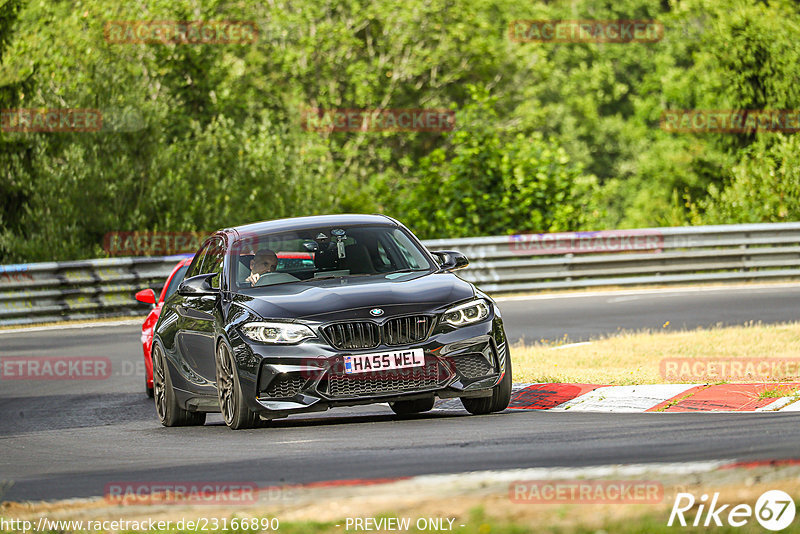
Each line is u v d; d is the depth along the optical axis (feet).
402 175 547.08
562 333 191.62
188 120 430.61
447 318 102.12
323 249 113.29
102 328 232.73
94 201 318.65
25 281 248.32
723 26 465.47
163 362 122.11
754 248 282.36
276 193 361.30
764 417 96.48
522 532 55.77
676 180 556.92
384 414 119.14
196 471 84.74
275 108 540.11
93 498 74.74
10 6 356.18
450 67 570.05
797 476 64.28
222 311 108.47
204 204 340.18
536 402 116.06
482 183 337.52
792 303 221.05
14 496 79.87
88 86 341.00
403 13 533.96
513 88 589.32
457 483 68.28
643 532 55.16
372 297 102.47
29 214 313.12
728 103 463.83
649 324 198.49
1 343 214.07
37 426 128.57
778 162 353.10
